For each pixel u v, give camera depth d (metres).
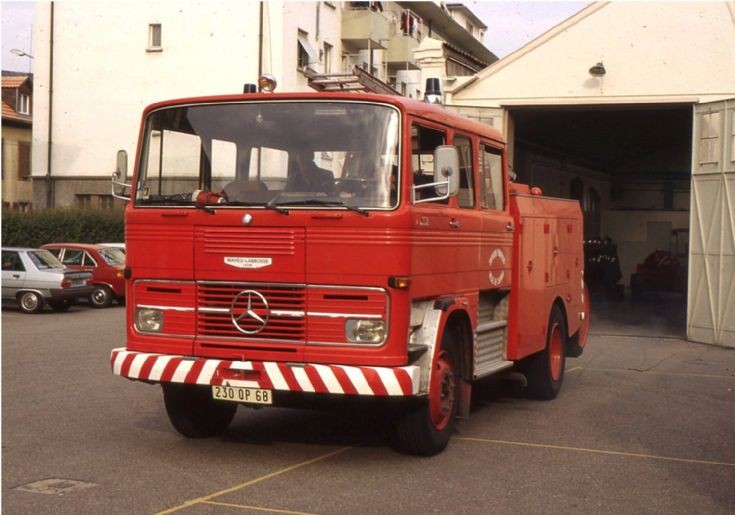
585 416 10.55
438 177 7.75
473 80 20.19
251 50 37.25
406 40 49.09
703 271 18.72
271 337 7.80
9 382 12.23
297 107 7.97
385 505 6.66
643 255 36.59
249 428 9.52
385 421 9.96
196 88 37.91
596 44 19.44
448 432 8.53
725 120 18.14
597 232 36.34
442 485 7.28
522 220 10.41
